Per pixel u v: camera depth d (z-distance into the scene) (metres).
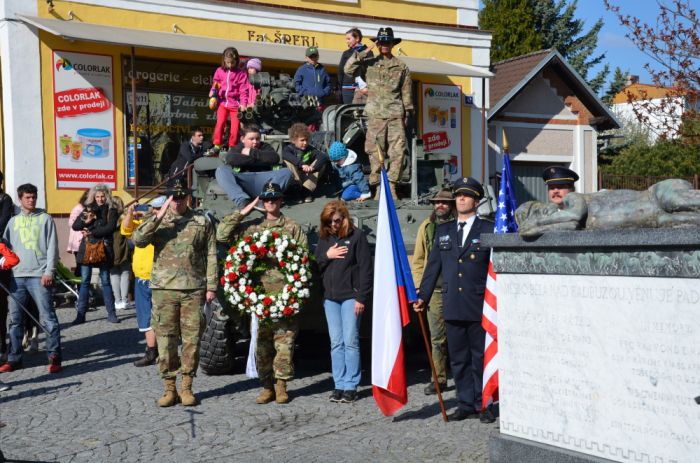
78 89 14.63
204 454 5.99
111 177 15.02
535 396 5.21
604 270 4.79
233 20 16.48
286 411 7.17
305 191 9.36
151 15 15.56
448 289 6.74
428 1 19.12
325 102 16.11
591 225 4.96
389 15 18.56
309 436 6.40
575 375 4.97
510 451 5.28
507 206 6.75
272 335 7.47
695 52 12.24
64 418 7.00
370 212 8.93
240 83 11.62
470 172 19.98
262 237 7.31
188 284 7.33
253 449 6.09
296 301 7.25
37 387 8.16
